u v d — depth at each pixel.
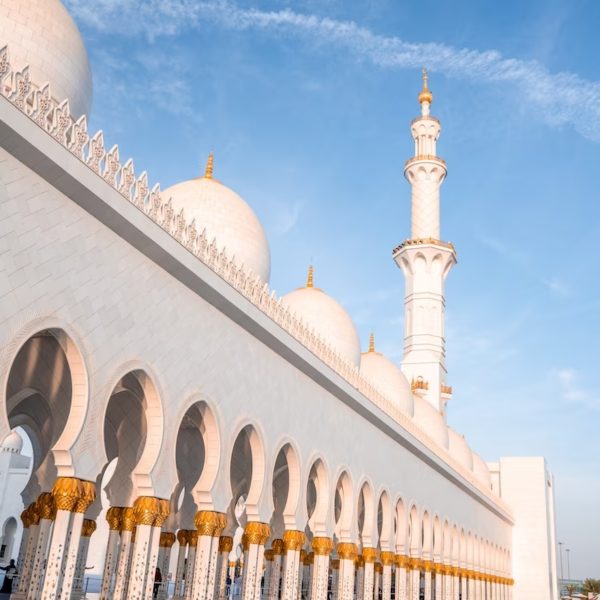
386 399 32.34
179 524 25.27
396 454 34.09
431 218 56.97
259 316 20.53
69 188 13.65
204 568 17.53
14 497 49.31
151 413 16.23
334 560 35.69
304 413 24.03
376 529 30.06
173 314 17.03
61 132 13.41
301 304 32.41
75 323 13.81
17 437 52.09
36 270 12.95
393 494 32.81
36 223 13.02
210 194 25.61
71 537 13.58
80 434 13.72
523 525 67.56
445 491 43.34
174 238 16.66
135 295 15.67
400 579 33.41
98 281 14.53
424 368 53.62
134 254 15.73
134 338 15.53
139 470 15.84
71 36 19.17
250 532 20.23
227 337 19.41
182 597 25.09
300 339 23.53
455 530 45.19
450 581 42.75
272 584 28.91
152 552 15.75
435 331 54.75
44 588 13.02
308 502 33.59
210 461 18.36
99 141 14.41
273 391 21.86
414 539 36.06
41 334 16.42
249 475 25.66
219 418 18.59
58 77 18.66
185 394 17.23
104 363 14.53
